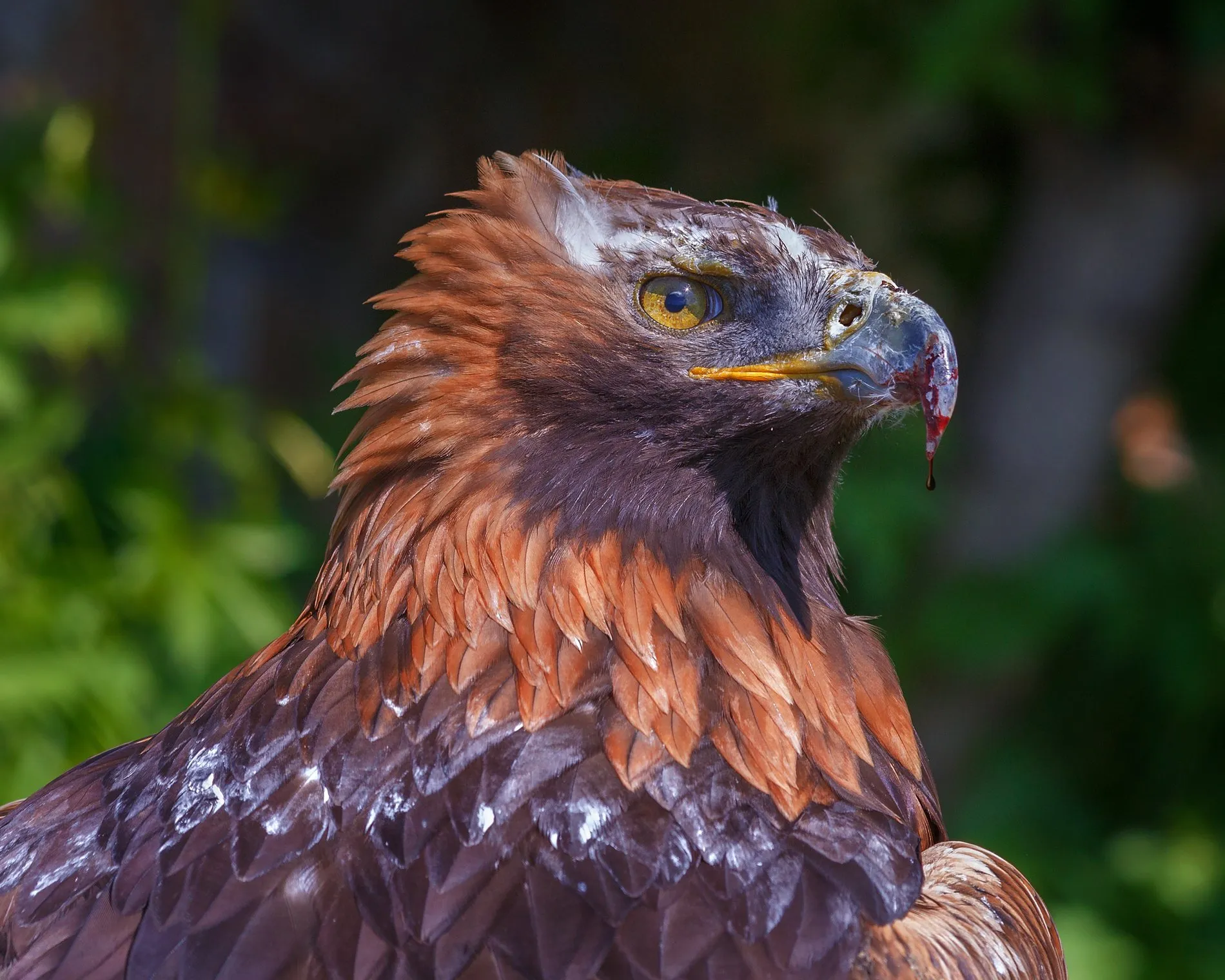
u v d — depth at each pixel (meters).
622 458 4.91
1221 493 12.88
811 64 14.20
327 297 16.70
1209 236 12.61
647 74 15.59
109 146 10.91
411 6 15.71
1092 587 12.33
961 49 11.43
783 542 5.32
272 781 4.30
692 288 5.05
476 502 4.75
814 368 5.05
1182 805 12.83
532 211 5.05
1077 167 12.55
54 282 9.94
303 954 3.90
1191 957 11.96
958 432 13.14
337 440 15.77
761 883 4.12
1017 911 4.53
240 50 14.82
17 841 4.69
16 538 9.94
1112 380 12.73
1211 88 11.62
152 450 10.51
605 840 4.12
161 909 4.08
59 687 9.68
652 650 4.57
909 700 12.70
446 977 3.83
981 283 13.94
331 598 4.91
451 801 4.18
